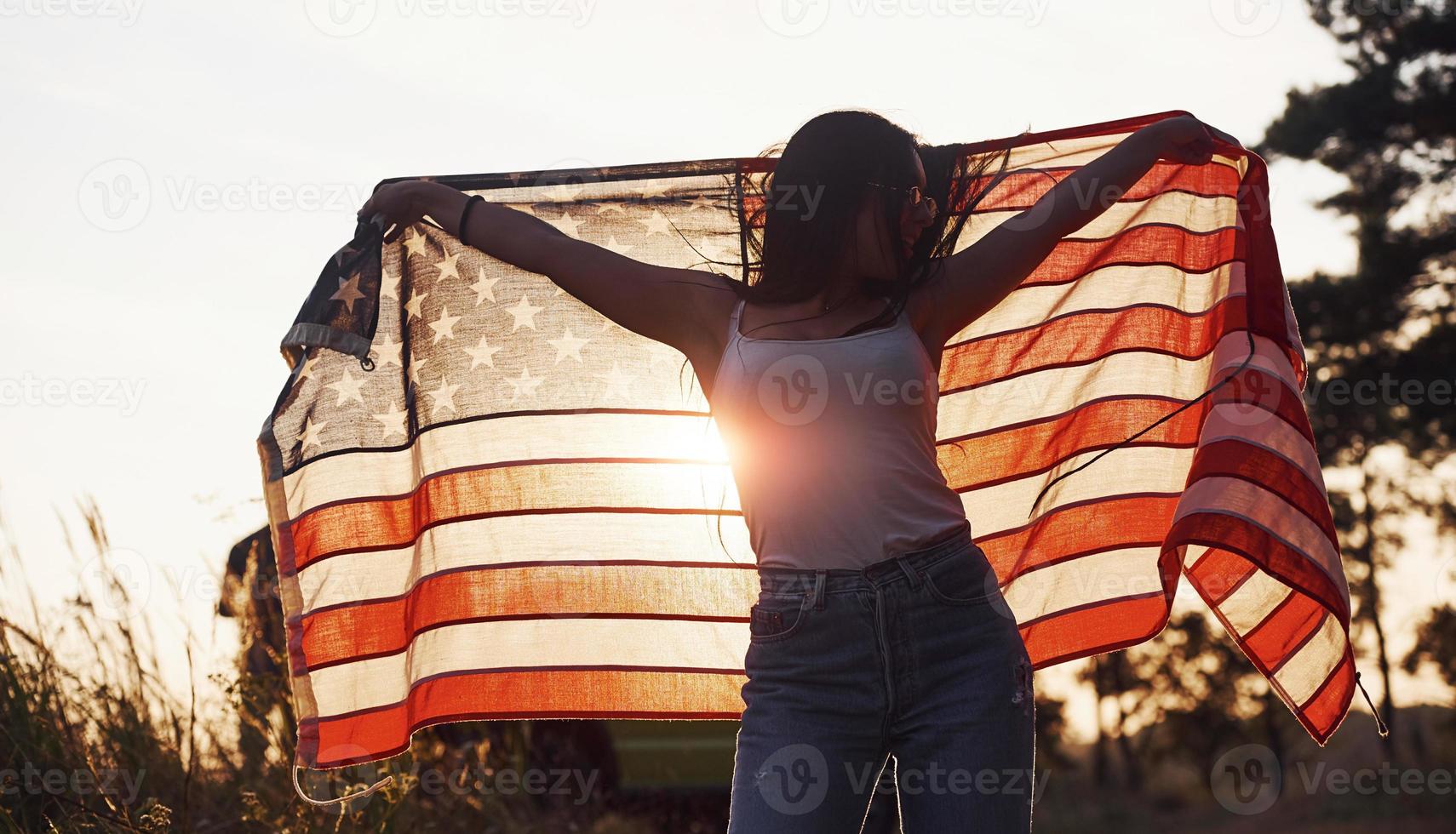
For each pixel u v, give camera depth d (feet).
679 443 10.31
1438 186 47.83
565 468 10.29
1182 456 10.38
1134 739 71.82
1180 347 10.41
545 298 10.26
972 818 6.82
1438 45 46.24
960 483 10.46
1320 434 49.29
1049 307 10.46
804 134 7.75
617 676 10.29
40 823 11.48
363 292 9.82
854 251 7.55
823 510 7.10
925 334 7.86
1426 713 59.77
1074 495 10.43
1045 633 10.32
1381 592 61.57
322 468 10.03
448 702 10.21
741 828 6.91
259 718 13.58
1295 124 48.19
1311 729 9.66
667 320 7.97
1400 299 47.09
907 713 6.99
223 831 12.80
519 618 10.29
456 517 10.28
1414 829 36.50
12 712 12.25
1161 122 8.95
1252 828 41.50
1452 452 49.47
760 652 7.18
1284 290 9.64
